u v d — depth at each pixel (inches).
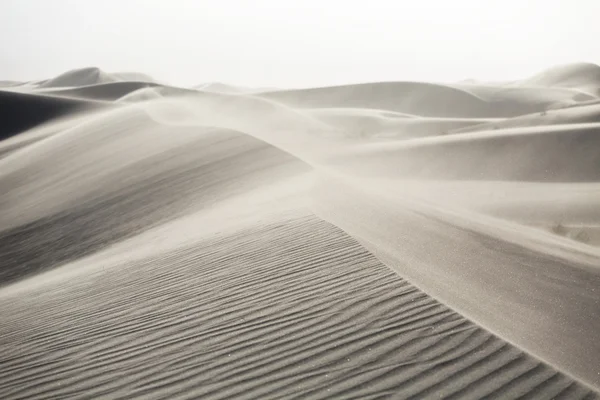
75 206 603.8
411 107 3742.6
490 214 602.5
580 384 132.2
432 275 222.8
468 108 3732.8
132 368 164.6
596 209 621.9
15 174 949.8
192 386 148.4
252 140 721.0
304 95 3998.5
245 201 399.9
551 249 329.7
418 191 676.7
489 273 248.4
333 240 253.4
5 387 166.2
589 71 6186.0
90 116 1907.0
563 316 207.3
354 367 145.2
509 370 137.8
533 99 3914.9
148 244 343.6
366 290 192.1
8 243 547.5
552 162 900.0
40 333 209.2
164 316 200.5
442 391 131.0
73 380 163.6
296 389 138.9
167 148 777.6
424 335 156.9
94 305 231.3
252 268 233.1
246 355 160.2
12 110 2244.1
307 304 187.6
